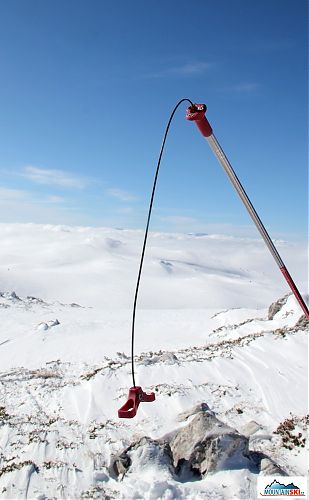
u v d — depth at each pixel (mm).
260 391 23094
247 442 14117
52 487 14461
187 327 53906
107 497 13258
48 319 63312
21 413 23125
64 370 35719
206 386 24188
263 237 4535
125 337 49062
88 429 19922
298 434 17375
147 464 13914
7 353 44750
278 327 37125
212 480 12922
